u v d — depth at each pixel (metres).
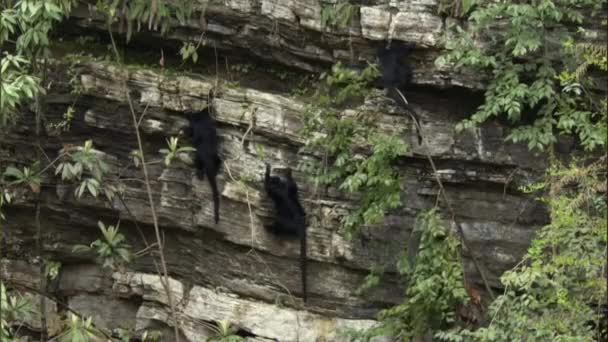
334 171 31.78
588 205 27.25
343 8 32.50
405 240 31.53
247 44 33.81
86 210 34.34
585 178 27.22
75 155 30.41
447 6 31.48
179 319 33.41
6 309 26.28
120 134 33.91
